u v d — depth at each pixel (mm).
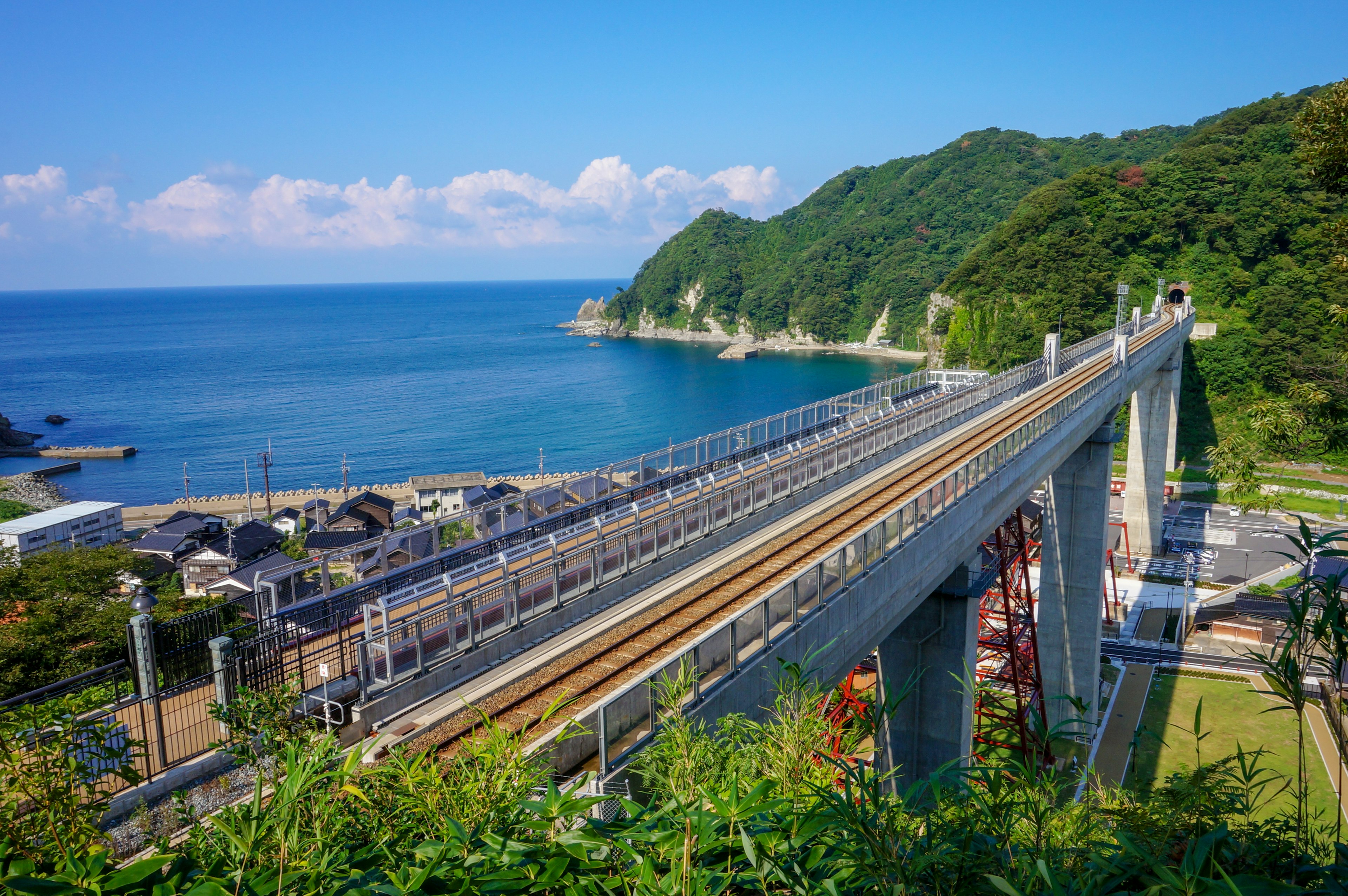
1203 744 41312
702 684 13703
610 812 10156
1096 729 43656
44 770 5379
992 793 4742
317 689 14797
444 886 3654
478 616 16750
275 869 3715
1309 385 20328
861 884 3969
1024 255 144500
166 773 11852
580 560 19828
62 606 31969
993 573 30375
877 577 20719
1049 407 35125
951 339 155375
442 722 14391
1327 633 5168
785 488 28703
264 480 119875
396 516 94188
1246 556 74938
